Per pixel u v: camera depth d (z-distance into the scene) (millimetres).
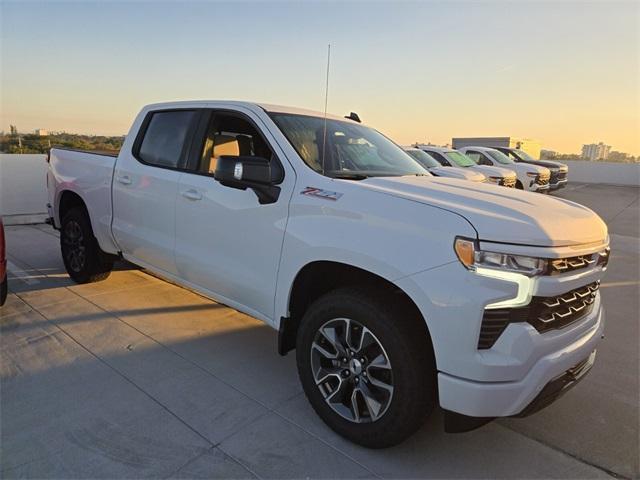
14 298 4500
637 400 3145
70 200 5004
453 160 12875
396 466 2377
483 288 1993
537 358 2070
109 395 2881
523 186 15289
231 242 3084
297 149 2957
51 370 3158
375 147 3623
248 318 4234
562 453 2559
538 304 2061
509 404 2055
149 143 3961
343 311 2422
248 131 3461
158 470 2254
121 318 4102
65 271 5484
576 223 2297
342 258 2396
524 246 2014
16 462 2262
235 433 2564
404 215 2248
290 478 2248
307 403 2898
